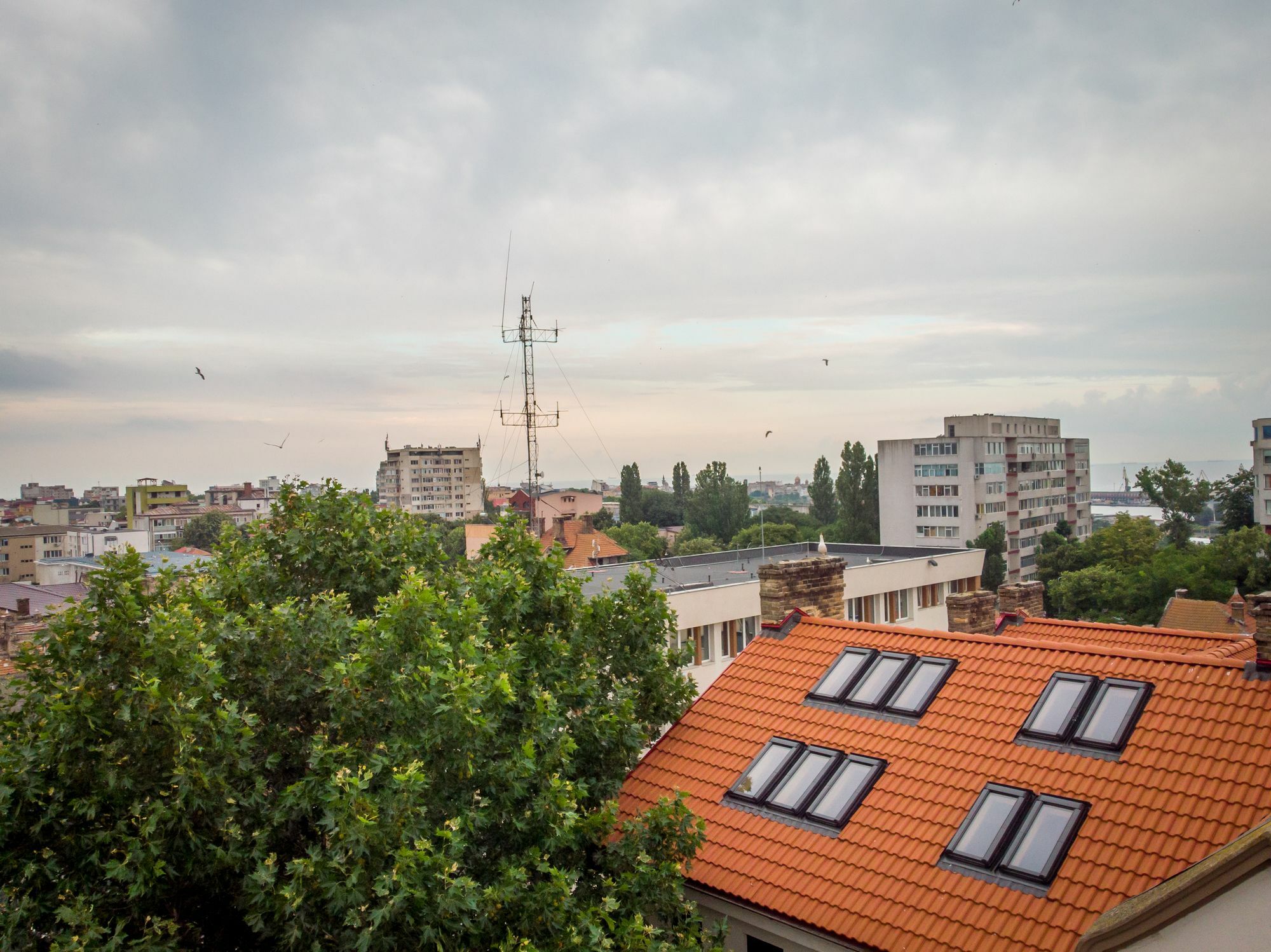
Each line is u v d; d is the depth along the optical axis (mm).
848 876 14375
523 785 12766
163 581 15039
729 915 15320
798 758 17203
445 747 12625
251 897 11617
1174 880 8898
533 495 53312
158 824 11336
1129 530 102938
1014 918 12555
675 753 18719
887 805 15336
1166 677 15398
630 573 19953
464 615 14352
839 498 130000
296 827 13562
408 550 19391
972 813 14461
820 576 22625
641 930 12609
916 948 12797
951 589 52938
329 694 13375
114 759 11953
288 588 18281
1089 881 12562
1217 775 13250
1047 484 143250
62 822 11883
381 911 10445
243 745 12219
